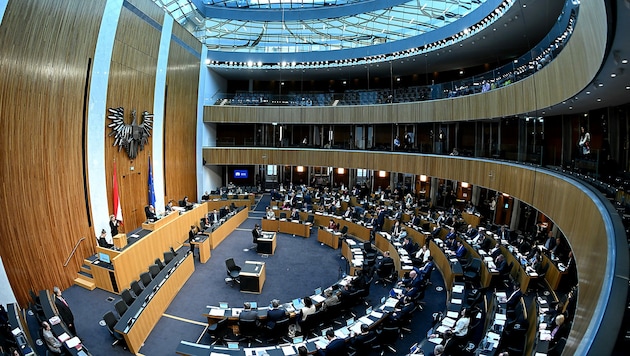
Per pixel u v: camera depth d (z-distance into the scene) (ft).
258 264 49.24
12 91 39.34
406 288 40.70
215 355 28.14
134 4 59.36
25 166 40.96
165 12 68.54
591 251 24.38
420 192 91.15
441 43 74.49
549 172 42.14
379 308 36.19
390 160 84.99
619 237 19.24
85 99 50.19
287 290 47.55
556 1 51.16
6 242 38.34
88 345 33.94
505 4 54.75
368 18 87.92
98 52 51.90
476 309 33.65
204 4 90.79
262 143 104.12
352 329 32.71
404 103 82.12
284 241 68.18
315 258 59.52
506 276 45.06
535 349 26.68
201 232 62.54
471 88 67.41
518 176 50.60
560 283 42.27
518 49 74.84
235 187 102.37
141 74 64.08
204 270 53.42
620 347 9.78
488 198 76.23
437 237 60.95
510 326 32.17
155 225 55.47
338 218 72.38
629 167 44.04
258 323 34.88
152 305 38.19
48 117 43.96
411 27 85.92
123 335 32.68
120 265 44.32
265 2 92.32
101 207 53.83
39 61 42.42
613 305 11.94
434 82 99.96
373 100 88.84
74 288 45.21
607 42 24.56
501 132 73.26
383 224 71.15
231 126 108.68
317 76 106.63
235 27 95.50
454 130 85.40
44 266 42.55
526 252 50.19
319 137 110.63
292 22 93.30
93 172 52.16
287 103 96.78
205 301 43.91
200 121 91.76
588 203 29.22
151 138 68.85
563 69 39.09
